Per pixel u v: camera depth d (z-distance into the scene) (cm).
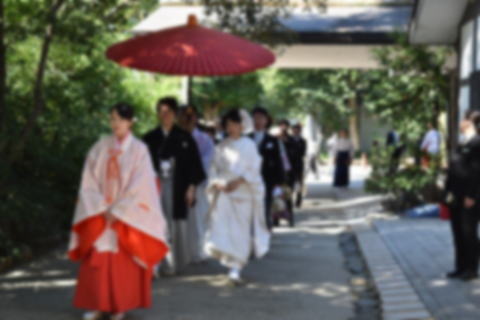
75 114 1408
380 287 878
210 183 930
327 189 2614
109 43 1459
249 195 928
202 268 1027
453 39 1728
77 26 1180
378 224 1485
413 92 1909
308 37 2041
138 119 1689
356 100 4803
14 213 1020
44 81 1353
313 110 4653
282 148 1466
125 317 737
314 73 4275
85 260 719
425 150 1752
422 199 1727
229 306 793
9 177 1094
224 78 4100
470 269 900
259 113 1166
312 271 1021
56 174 1293
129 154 738
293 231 1482
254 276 973
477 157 884
